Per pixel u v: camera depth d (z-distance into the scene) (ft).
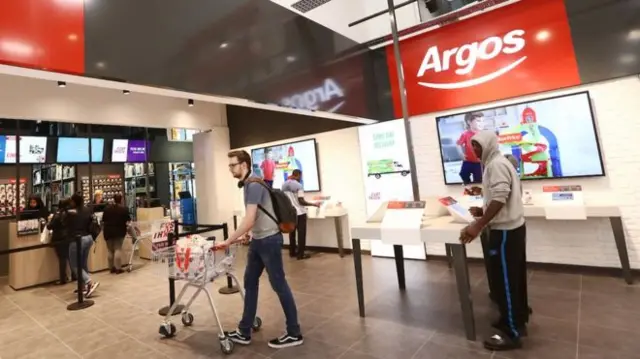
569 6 12.06
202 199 24.40
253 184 8.04
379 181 16.69
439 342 7.77
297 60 11.37
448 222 9.00
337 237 18.19
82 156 22.97
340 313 9.92
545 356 6.81
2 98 15.40
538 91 12.67
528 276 12.24
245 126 23.57
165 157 27.76
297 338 8.09
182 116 22.20
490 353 7.11
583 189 11.96
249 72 9.53
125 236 18.06
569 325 8.09
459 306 9.83
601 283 10.87
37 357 8.43
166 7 7.74
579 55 11.93
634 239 11.18
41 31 5.82
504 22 13.26
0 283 16.67
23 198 21.18
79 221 14.84
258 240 8.04
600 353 6.77
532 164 12.67
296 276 14.37
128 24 7.01
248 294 8.30
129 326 10.05
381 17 13.25
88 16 6.42
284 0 11.44
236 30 9.30
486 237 9.53
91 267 17.66
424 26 14.30
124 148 25.13
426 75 15.17
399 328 8.66
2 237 18.84
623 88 11.28
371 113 15.64
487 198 7.74
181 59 7.89
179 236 11.44
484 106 13.92
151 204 24.03
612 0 11.35
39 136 21.29
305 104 11.55
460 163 14.32
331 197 19.10
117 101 19.29
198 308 11.09
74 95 17.66
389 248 16.56
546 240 12.94
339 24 13.34
